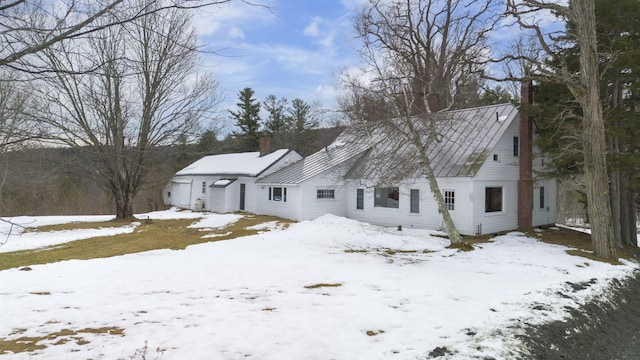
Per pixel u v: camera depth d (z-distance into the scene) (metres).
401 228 21.53
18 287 9.45
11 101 10.93
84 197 40.53
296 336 6.43
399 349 6.11
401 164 20.12
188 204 38.25
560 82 17.03
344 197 26.48
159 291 9.17
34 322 6.96
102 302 8.20
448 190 20.66
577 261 14.30
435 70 27.36
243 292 9.18
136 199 42.66
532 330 7.60
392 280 10.56
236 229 22.14
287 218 26.09
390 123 17.88
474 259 14.19
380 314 7.64
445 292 9.42
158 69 23.27
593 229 15.94
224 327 6.76
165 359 5.46
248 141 55.12
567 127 17.06
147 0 5.84
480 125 22.55
